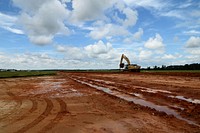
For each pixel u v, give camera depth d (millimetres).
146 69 120812
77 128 10000
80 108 15023
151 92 22047
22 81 45969
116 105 16047
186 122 10852
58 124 10719
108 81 41062
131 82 36062
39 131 9570
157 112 13062
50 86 33031
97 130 9680
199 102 15922
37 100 19062
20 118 12062
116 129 9812
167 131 9430
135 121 11188
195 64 103250
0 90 28547
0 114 13258
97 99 19250
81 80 46812
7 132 9461
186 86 26141
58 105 16312
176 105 15359
